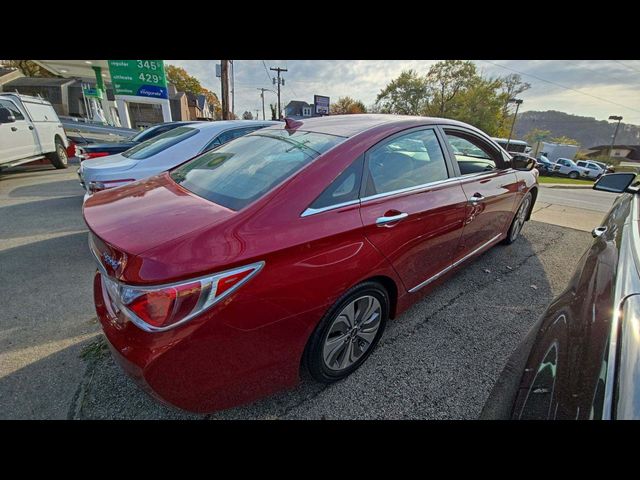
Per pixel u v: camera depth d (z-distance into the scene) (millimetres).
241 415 1681
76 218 4805
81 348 2127
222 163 2105
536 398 1136
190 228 1342
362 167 1819
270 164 1838
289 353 1560
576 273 1742
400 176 2037
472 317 2553
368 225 1734
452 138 2553
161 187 1945
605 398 907
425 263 2248
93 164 3779
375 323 2018
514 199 3338
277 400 1774
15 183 7262
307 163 1709
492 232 3139
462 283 3070
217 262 1243
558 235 4520
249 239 1353
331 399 1792
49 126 8672
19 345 2139
